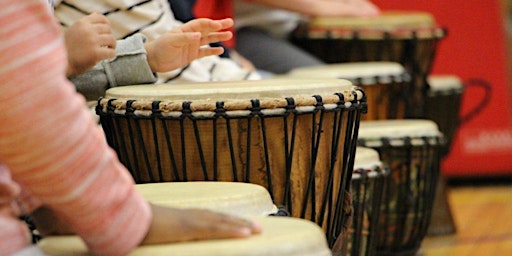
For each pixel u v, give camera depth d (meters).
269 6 6.65
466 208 7.11
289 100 2.95
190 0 5.00
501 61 8.12
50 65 1.81
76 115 1.84
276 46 6.63
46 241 2.14
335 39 6.69
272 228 2.13
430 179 5.12
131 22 3.74
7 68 1.76
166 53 3.44
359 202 3.96
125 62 3.42
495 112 8.08
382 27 6.59
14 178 1.91
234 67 4.32
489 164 8.04
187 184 2.73
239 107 2.92
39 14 1.82
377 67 5.54
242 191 2.56
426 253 5.63
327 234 3.23
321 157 3.09
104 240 1.91
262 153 3.00
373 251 4.20
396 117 5.64
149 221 1.99
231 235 2.00
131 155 3.14
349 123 3.19
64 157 1.82
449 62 8.04
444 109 6.73
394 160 4.98
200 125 2.97
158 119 3.00
